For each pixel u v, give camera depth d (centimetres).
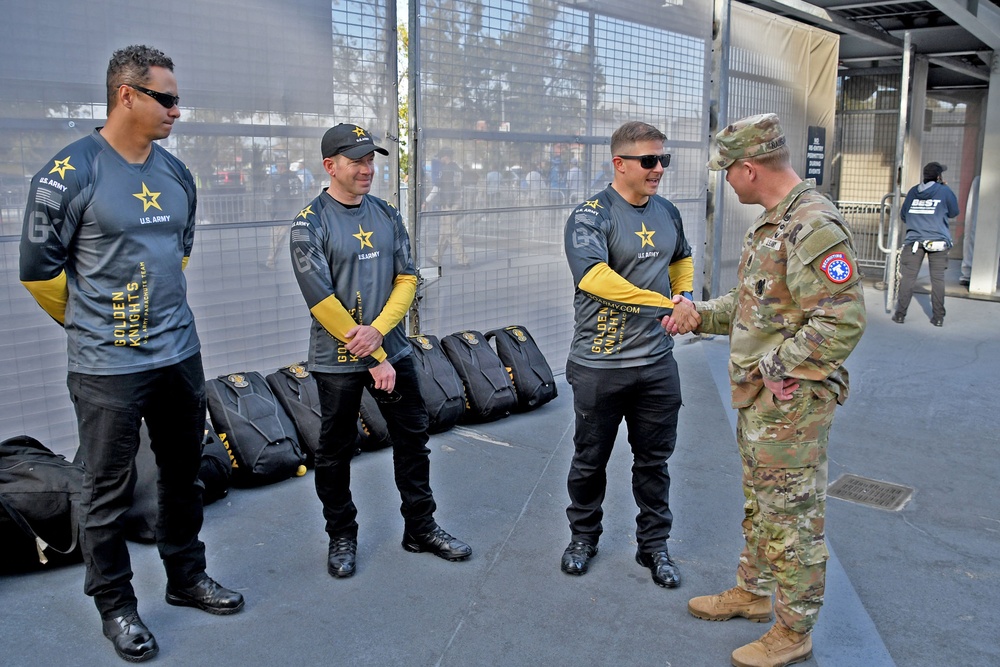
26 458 322
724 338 758
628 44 619
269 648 270
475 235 531
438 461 436
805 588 257
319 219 299
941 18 947
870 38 940
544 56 555
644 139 298
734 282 801
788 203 250
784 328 252
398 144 480
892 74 1148
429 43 482
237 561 325
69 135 361
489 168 532
